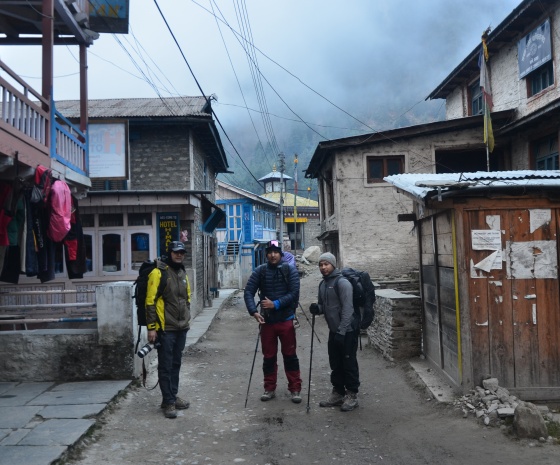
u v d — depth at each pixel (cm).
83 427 468
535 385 534
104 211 1250
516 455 417
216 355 906
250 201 3400
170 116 1370
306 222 4528
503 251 542
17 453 405
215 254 2155
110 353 648
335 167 1524
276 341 611
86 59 896
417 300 764
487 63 1662
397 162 1528
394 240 1502
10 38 876
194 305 1381
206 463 420
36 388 611
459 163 1673
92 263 1246
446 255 605
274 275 609
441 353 636
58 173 744
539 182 534
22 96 636
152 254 1260
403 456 427
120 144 1048
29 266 619
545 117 1211
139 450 447
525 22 1388
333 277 579
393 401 584
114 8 916
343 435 482
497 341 537
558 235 542
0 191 646
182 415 547
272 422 523
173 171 1425
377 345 866
